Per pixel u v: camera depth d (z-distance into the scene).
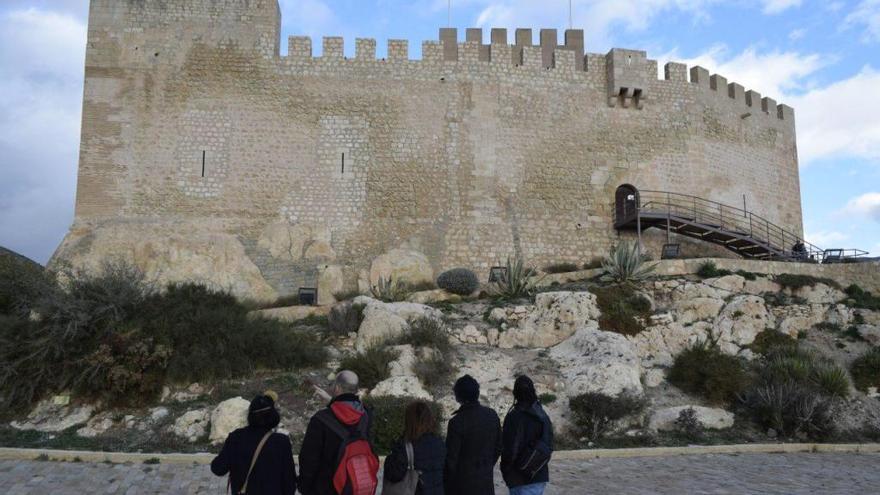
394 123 32.56
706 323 23.89
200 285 23.23
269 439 7.15
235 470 7.03
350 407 7.13
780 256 33.34
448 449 7.46
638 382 19.11
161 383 17.89
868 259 32.41
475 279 28.25
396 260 30.88
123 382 17.16
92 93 31.09
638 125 34.94
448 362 19.81
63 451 14.09
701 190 35.34
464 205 32.22
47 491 11.51
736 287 25.94
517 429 8.23
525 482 8.10
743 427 18.23
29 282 22.31
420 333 20.80
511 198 32.72
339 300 28.64
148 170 30.67
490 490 7.42
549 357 21.11
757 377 20.45
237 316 20.94
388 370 18.77
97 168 30.47
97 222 29.97
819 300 26.12
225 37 32.28
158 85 31.48
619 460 15.16
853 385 20.98
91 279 20.41
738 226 36.19
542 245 32.50
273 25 32.69
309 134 31.95
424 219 31.77
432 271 31.14
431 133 32.72
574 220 33.12
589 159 33.97
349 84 32.66
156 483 12.17
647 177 34.44
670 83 35.94
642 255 27.38
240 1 32.69
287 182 31.38
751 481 13.21
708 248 34.12
